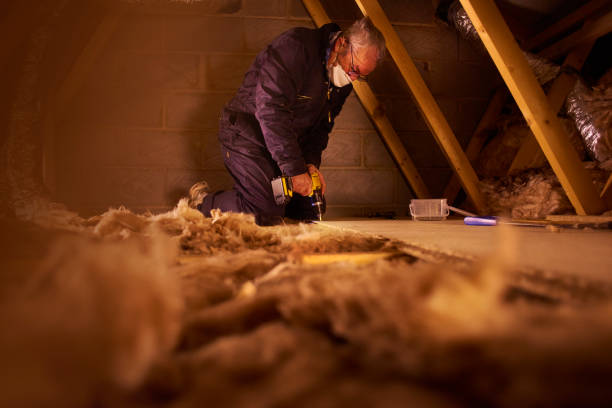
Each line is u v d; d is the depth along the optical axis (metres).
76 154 2.89
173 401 0.29
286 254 0.83
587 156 2.43
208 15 2.99
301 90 2.03
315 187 1.95
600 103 2.34
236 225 1.14
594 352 0.24
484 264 0.34
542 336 0.26
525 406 0.24
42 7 1.71
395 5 3.20
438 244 0.85
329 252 0.86
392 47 2.49
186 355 0.35
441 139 2.59
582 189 1.86
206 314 0.42
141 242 0.74
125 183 2.95
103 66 2.90
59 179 2.87
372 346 0.32
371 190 3.21
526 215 2.28
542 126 1.83
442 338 0.29
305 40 1.94
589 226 1.35
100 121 2.91
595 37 2.47
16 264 0.62
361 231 1.28
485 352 0.27
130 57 2.93
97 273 0.32
